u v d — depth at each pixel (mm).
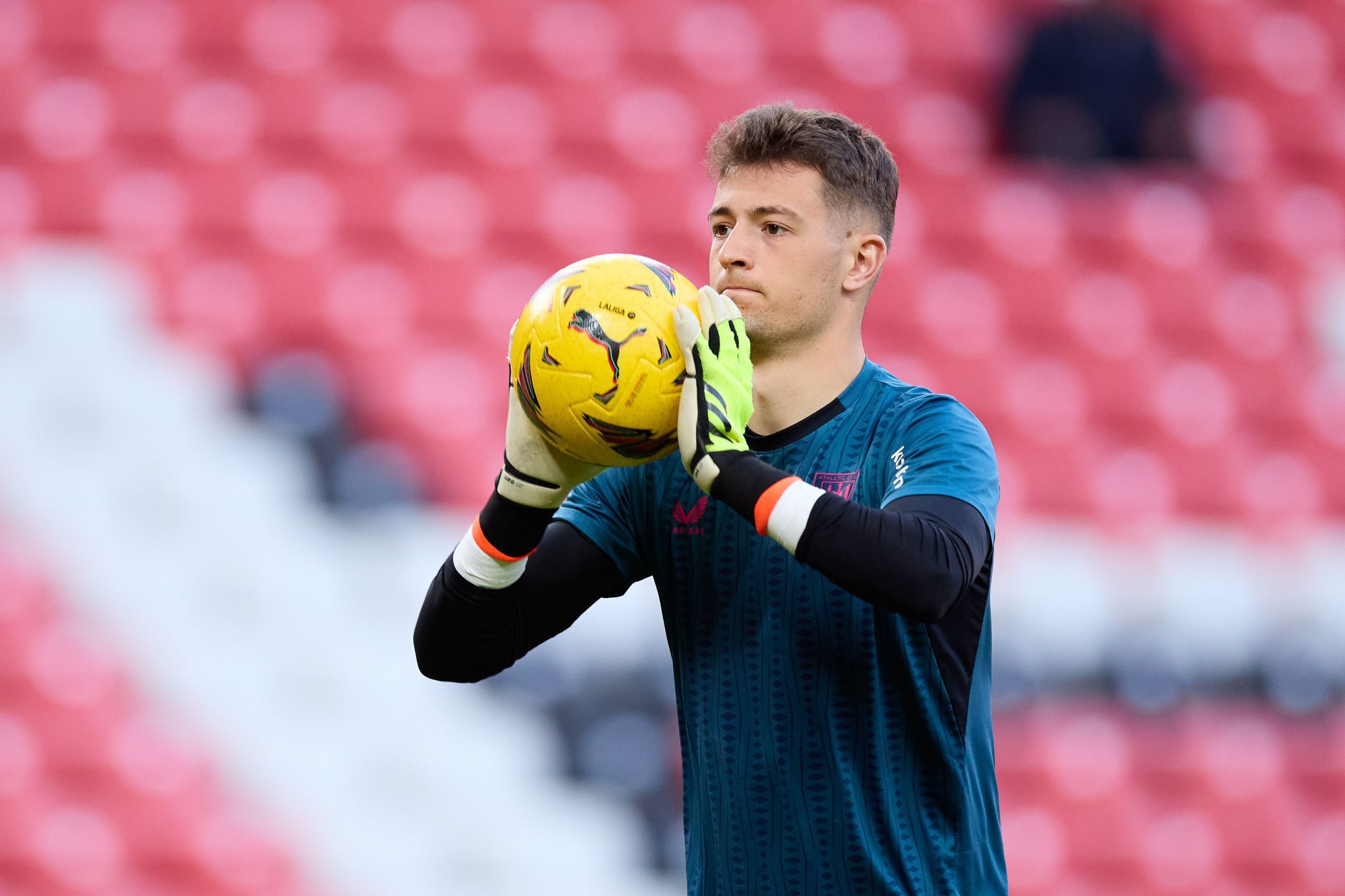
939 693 7172
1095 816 25375
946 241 32906
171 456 26188
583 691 23891
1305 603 28531
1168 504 30438
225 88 31875
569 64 33750
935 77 35562
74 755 23078
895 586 6168
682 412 6617
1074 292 32719
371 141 31812
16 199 29625
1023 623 27141
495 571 7289
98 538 24922
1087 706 26547
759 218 7293
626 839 23000
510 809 23047
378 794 23141
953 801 7215
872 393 7465
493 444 27406
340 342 28500
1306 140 36094
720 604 7340
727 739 7254
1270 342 33000
